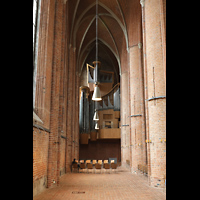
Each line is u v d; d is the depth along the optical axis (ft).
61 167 52.31
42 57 33.78
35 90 32.53
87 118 102.78
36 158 27.50
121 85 85.76
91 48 101.86
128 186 35.29
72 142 69.92
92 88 103.14
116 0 66.49
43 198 25.72
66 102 63.00
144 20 41.52
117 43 88.38
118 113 101.35
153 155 35.45
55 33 39.37
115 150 105.40
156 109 35.86
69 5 63.98
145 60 40.04
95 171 62.39
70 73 67.00
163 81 36.11
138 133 57.57
